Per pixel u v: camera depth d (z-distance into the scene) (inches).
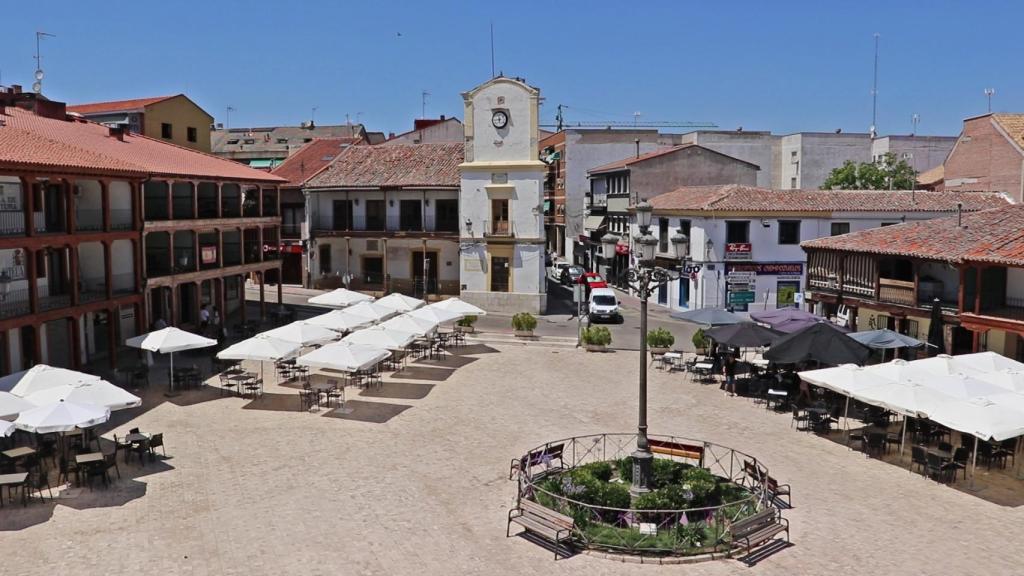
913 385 776.9
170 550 585.6
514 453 820.0
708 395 1081.4
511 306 1850.4
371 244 2039.9
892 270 1268.5
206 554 579.8
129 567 558.3
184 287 1561.3
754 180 2292.1
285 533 617.6
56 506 669.9
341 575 548.7
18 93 1493.6
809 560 577.6
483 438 871.7
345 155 2155.5
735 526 580.1
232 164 1679.4
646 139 2792.8
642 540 596.1
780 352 947.3
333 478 741.3
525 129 1814.7
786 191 1822.1
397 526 633.6
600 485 660.1
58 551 583.2
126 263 1354.6
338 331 1230.9
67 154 1119.6
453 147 2105.1
